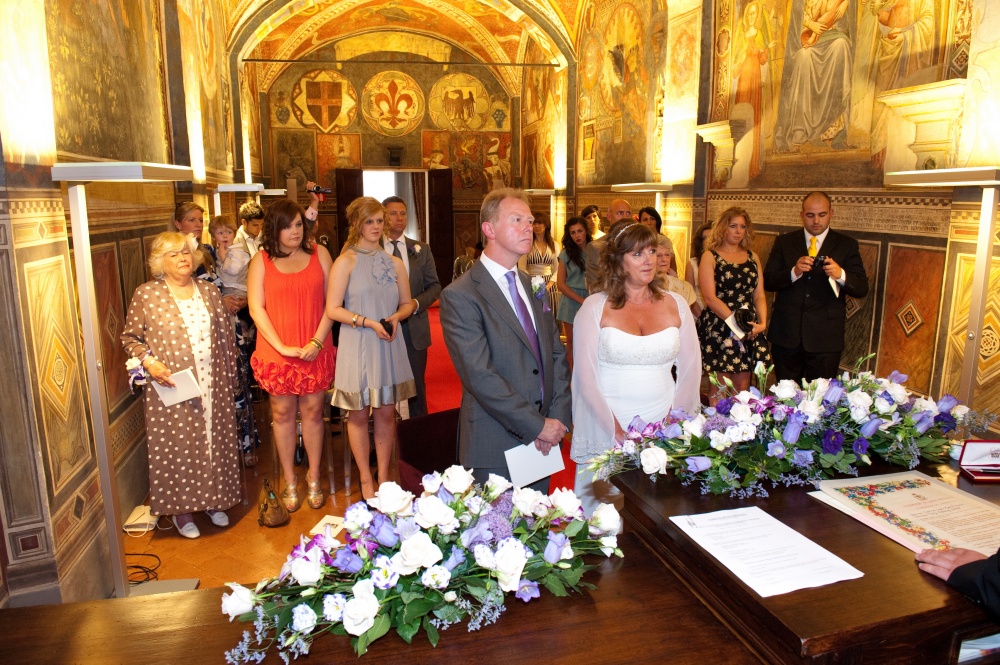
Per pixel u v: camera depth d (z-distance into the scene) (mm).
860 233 5207
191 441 4039
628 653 1517
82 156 4090
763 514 2031
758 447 2256
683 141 8039
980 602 1576
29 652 1531
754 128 6633
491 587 1592
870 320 5113
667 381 3207
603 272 3186
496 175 16484
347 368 4258
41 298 3082
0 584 2939
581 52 11688
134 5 5480
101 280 4379
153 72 6102
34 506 2990
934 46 4496
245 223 6727
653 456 2238
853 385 2508
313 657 1514
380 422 4559
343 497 4738
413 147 16125
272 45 14125
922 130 4562
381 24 14820
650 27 9023
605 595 1741
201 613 1688
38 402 2975
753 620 1623
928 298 4523
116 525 3402
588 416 3119
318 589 1573
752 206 6695
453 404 7117
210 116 8820
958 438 3486
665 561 2010
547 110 13609
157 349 3943
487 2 11828
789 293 4980
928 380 4516
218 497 4133
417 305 4633
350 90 15656
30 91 3039
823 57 5609
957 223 4168
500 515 1719
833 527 1955
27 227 2975
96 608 1704
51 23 3645
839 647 1467
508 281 2830
